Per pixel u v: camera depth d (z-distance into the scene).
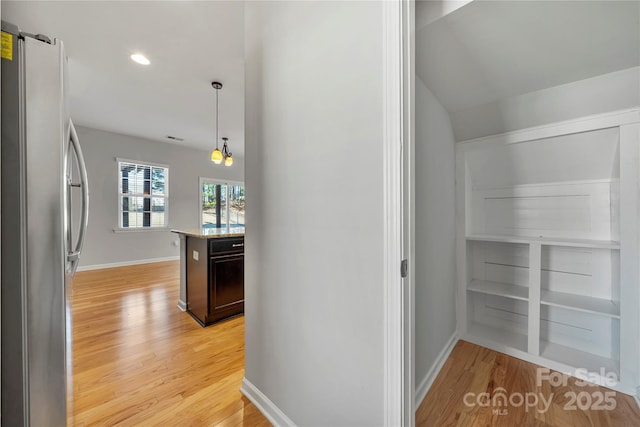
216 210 6.50
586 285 1.92
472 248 2.38
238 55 2.44
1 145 0.79
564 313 1.97
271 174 1.36
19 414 0.83
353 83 0.96
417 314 1.46
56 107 0.87
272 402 1.36
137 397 1.50
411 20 0.89
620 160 1.52
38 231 0.84
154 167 5.44
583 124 1.63
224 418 1.36
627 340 1.52
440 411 1.40
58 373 0.89
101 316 2.64
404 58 0.86
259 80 1.43
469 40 1.28
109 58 2.48
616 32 1.19
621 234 1.53
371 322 0.93
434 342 1.71
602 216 1.83
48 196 0.85
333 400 1.06
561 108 1.67
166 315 2.68
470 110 1.92
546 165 1.95
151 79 2.88
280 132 1.30
